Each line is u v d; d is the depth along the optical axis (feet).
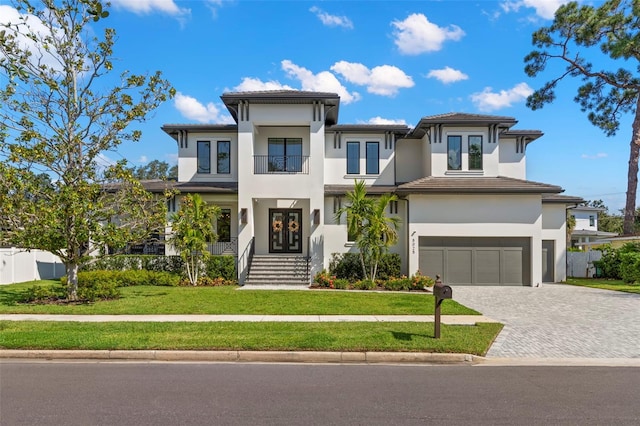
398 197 74.08
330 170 79.56
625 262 73.26
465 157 74.69
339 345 27.76
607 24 83.30
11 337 29.07
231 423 16.70
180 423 16.70
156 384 21.75
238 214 70.90
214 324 33.96
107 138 45.32
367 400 19.42
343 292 55.11
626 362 26.08
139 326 32.99
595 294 57.72
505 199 69.31
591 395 20.27
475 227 69.15
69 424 16.63
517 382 22.27
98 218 46.60
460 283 69.46
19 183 40.91
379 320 36.52
